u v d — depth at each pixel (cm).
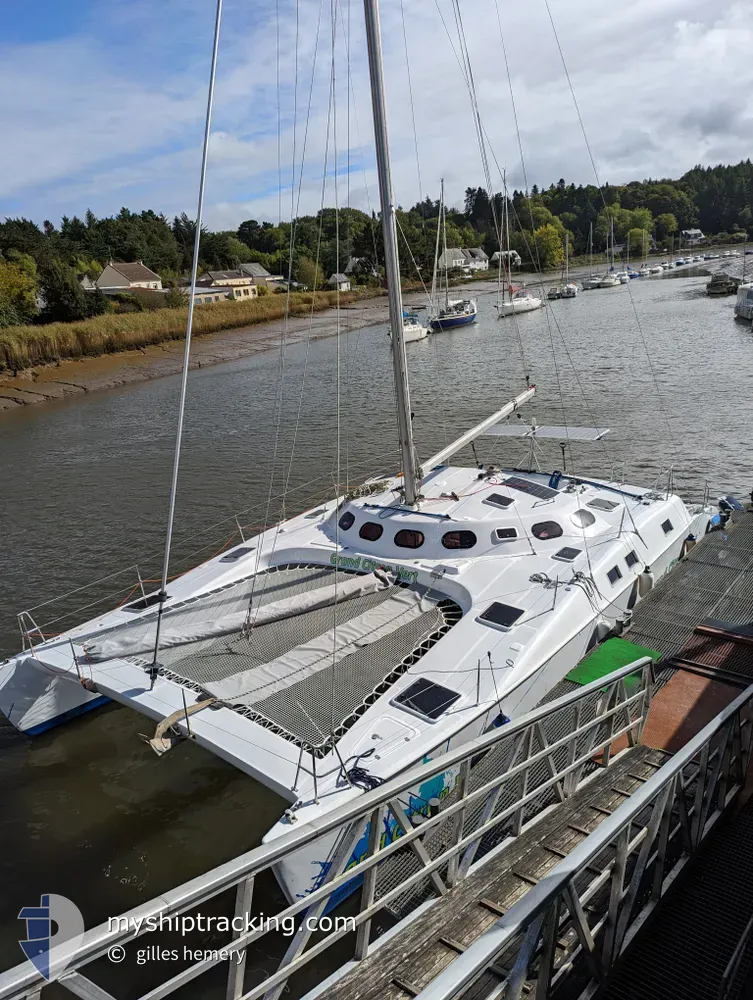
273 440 2678
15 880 752
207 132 688
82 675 825
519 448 2270
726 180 17175
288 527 1215
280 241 12112
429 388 3344
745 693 497
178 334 5928
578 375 3278
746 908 423
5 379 4616
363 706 743
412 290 8625
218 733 696
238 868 274
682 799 433
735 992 359
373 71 847
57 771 912
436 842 660
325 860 594
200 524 1892
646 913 402
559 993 351
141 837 805
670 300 6209
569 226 14788
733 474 1895
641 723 668
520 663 788
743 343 3669
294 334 6106
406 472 1060
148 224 10725
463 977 225
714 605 1044
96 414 3628
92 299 6259
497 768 738
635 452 2128
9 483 2436
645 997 364
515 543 1016
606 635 970
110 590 1545
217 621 899
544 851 471
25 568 1684
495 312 6638
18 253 6869
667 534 1173
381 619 905
